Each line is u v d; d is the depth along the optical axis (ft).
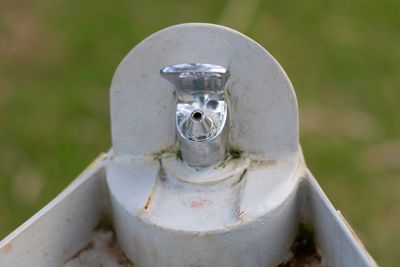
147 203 2.08
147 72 2.13
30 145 5.62
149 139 2.19
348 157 5.41
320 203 2.12
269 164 2.15
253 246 2.07
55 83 6.24
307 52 6.54
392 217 5.04
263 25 6.84
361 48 6.57
